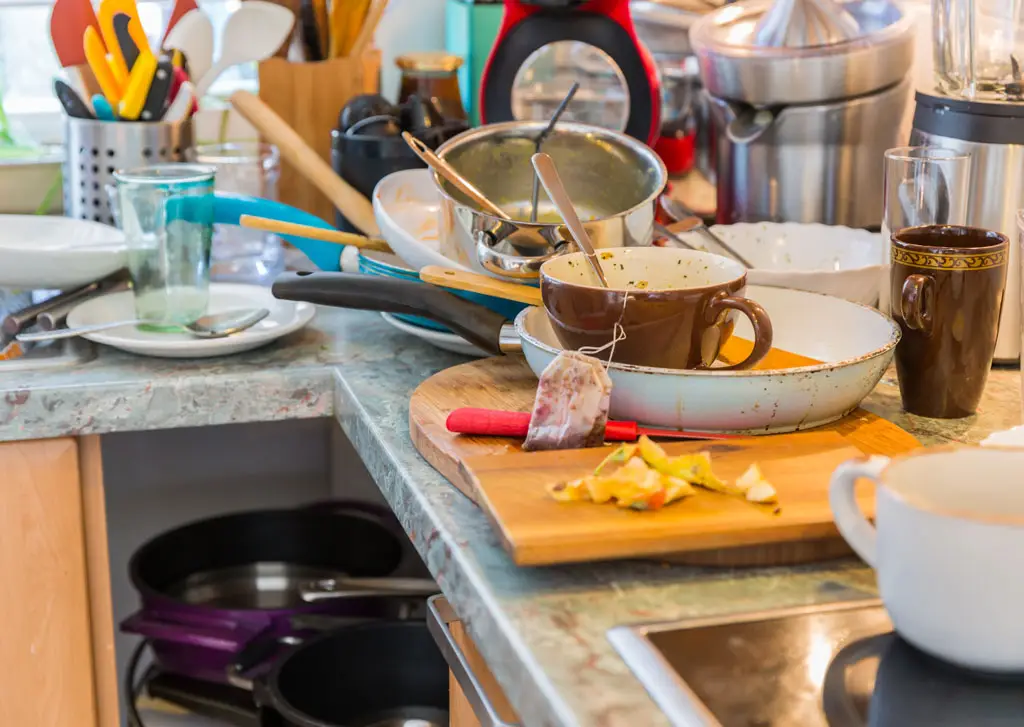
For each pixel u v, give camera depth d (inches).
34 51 65.9
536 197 46.7
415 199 51.4
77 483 44.2
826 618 25.0
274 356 45.6
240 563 58.8
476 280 40.8
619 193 47.7
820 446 31.6
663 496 27.4
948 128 41.2
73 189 55.7
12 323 46.4
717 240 48.1
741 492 28.5
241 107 54.5
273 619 50.7
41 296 53.8
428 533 30.7
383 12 63.9
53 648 45.8
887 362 34.4
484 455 31.4
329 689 49.1
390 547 57.2
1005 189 40.1
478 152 47.5
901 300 36.2
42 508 44.0
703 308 33.6
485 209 43.1
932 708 21.7
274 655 51.8
